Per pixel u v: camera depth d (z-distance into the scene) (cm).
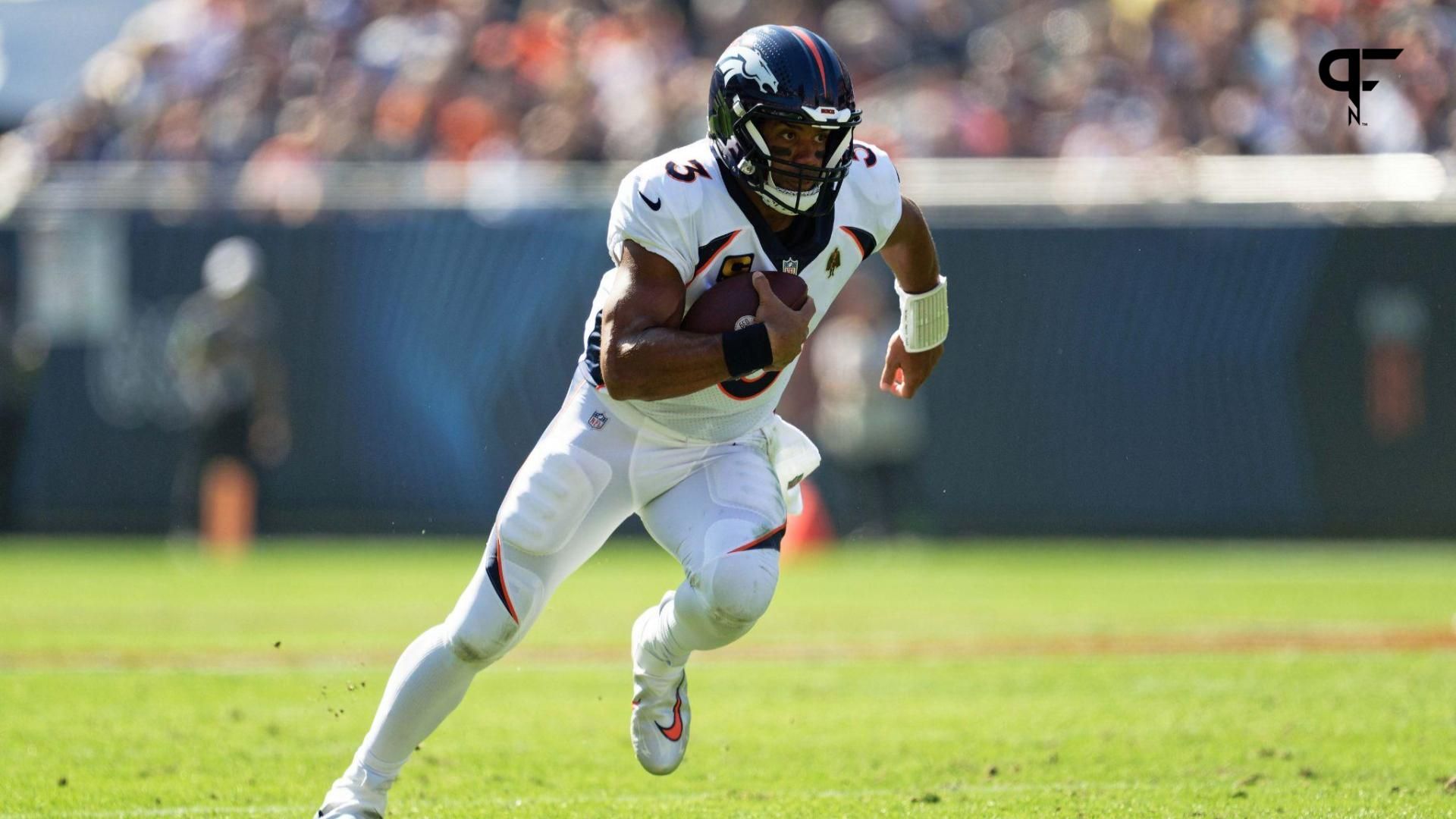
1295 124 5109
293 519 4962
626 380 1327
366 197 4962
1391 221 4759
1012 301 4856
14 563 4378
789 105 1330
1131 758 1814
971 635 2919
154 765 1814
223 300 4584
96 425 5022
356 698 2288
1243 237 4809
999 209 4859
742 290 1367
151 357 4994
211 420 4581
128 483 5022
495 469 4891
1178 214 4825
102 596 3641
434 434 4916
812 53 1351
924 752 1867
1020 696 2248
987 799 1620
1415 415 4766
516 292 4894
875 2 5762
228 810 1598
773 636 2933
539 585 1407
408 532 4934
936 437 4866
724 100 1357
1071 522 4862
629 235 1355
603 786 1714
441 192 4978
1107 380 4844
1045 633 2941
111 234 4997
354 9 5625
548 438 1430
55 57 5800
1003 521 4872
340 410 4941
